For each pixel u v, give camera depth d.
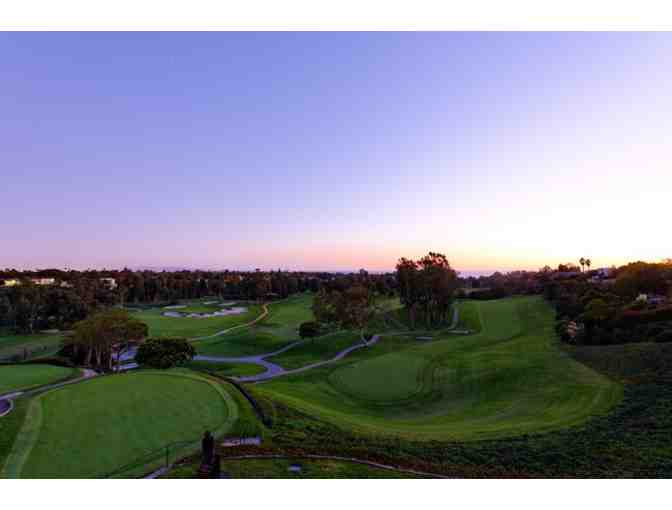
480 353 47.94
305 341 69.25
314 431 21.83
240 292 172.88
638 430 20.58
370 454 18.67
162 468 16.50
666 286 66.00
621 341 42.44
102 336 48.78
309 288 185.38
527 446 19.64
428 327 83.56
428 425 26.14
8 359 58.59
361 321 69.31
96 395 25.91
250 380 45.03
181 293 170.50
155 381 29.53
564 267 170.88
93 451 18.09
